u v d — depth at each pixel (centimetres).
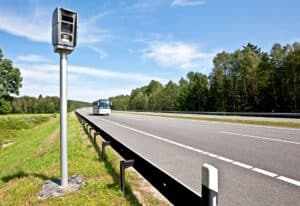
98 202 494
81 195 537
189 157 851
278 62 4978
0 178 876
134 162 505
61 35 568
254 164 726
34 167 910
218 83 6325
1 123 4881
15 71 7744
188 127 1925
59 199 527
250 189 528
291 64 4594
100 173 678
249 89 5384
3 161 1766
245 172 650
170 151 964
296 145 1011
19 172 877
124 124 2419
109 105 5300
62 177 593
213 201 225
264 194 500
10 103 7925
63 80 594
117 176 648
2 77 7562
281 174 625
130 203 483
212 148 1000
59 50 582
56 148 1236
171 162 780
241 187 541
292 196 488
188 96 7444
